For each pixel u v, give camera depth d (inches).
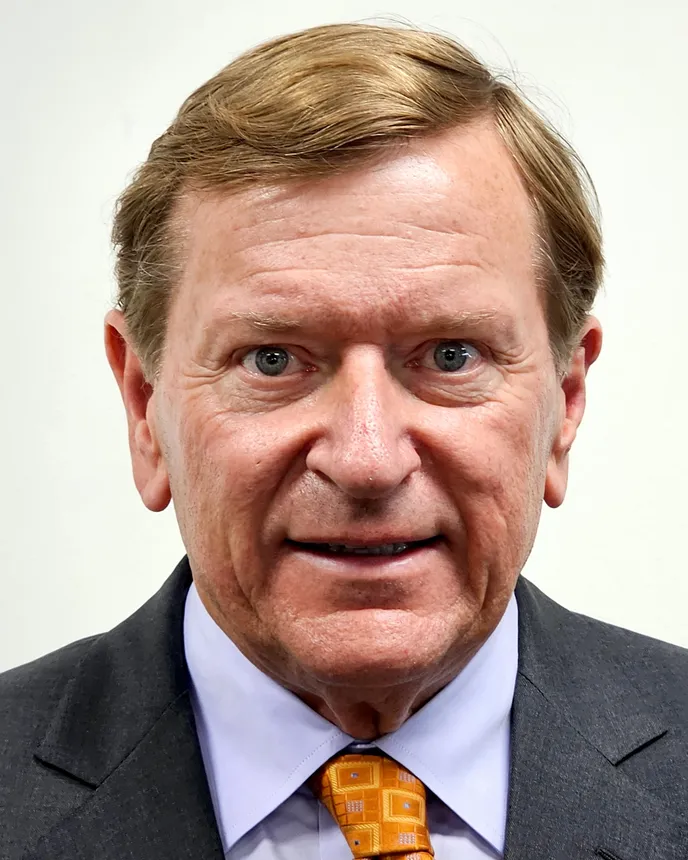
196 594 38.7
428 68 31.9
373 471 28.2
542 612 41.3
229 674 35.9
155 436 35.9
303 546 31.0
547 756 35.3
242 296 29.9
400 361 30.8
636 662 40.0
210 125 31.4
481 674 36.1
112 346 37.9
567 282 35.3
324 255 29.2
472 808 34.5
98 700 37.2
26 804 33.6
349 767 34.0
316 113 29.4
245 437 30.6
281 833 34.4
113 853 32.5
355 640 30.0
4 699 37.9
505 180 32.1
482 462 30.8
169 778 34.3
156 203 33.4
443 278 29.6
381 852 32.3
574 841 33.4
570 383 37.6
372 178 29.5
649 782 35.2
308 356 30.5
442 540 31.6
